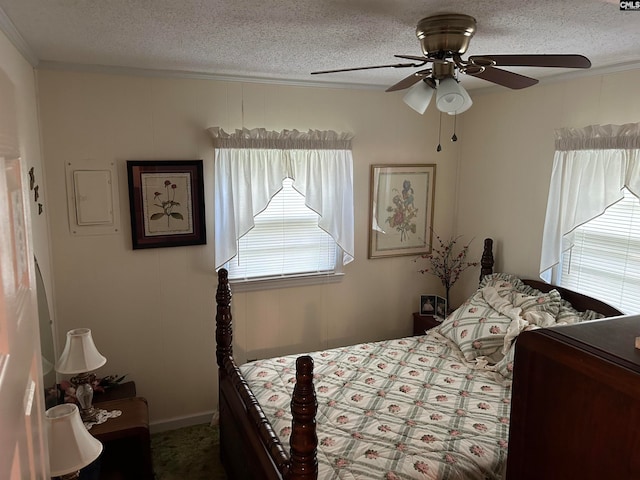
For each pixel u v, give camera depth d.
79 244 3.25
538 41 2.40
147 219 3.39
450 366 3.16
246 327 3.84
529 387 0.94
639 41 2.40
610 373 0.78
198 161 3.46
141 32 2.29
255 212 3.62
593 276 3.27
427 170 4.27
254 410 2.50
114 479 2.73
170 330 3.58
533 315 3.17
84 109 3.14
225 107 3.50
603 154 3.03
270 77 3.49
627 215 3.03
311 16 2.03
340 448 2.27
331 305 4.11
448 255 4.49
